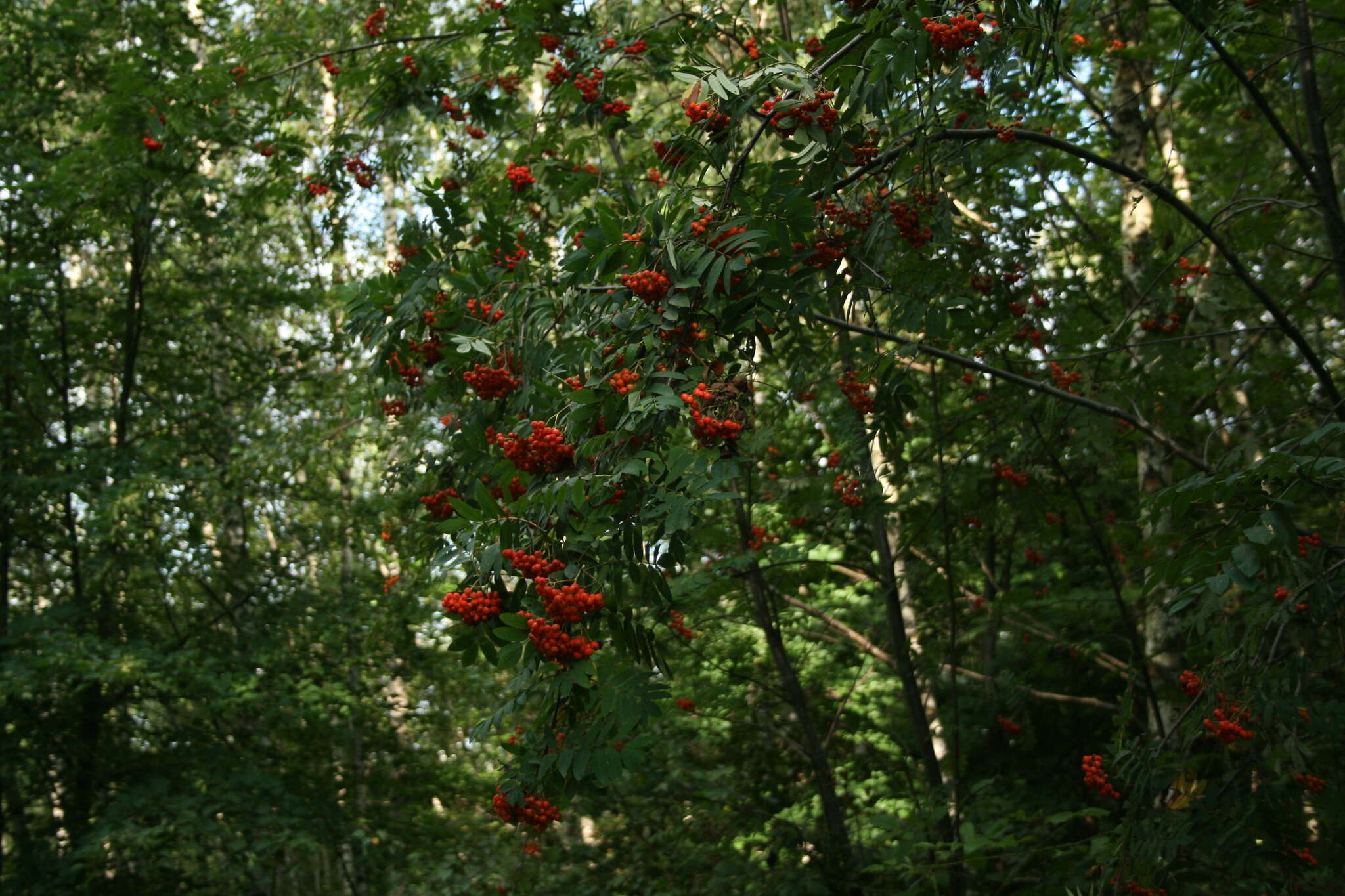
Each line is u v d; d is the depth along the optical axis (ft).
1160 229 23.99
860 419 20.75
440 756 43.14
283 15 27.81
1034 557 29.55
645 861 27.09
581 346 12.63
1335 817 13.65
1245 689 13.29
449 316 14.16
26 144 34.63
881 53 11.49
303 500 38.17
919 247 14.10
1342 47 21.58
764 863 25.08
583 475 9.85
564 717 9.96
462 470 15.43
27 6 34.01
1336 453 14.82
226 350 41.86
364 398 28.55
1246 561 10.44
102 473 32.60
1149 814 13.87
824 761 24.85
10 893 29.73
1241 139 27.07
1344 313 18.38
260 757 34.81
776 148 21.77
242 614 37.29
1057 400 20.48
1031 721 30.30
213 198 44.21
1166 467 22.02
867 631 32.14
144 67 28.14
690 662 28.12
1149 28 25.84
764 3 24.43
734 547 25.41
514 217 21.15
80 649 29.17
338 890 44.68
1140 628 27.99
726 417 10.30
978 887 24.25
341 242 24.56
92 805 32.73
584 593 9.38
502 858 31.68
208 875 30.96
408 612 30.68
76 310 37.55
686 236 11.02
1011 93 20.48
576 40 19.65
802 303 13.01
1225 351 25.32
